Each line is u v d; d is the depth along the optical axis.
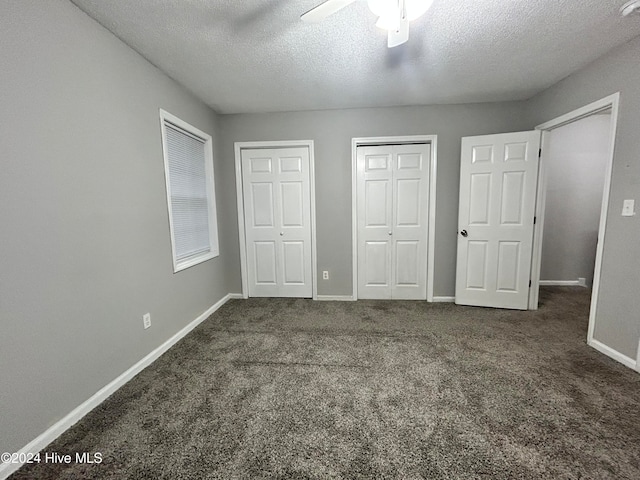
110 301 1.72
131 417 1.50
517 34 1.81
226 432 1.39
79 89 1.51
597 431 1.36
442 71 2.30
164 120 2.27
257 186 3.42
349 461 1.21
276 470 1.18
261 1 1.49
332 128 3.20
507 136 2.81
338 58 2.07
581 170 3.69
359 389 1.71
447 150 3.11
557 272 3.85
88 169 1.57
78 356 1.50
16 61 1.21
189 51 1.95
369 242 3.38
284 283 3.55
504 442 1.30
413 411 1.51
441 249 3.26
